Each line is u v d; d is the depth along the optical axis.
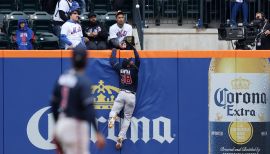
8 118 40.66
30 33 47.66
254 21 48.62
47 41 49.25
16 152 40.75
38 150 40.84
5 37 50.25
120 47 43.41
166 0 56.22
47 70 40.69
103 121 41.06
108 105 41.06
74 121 29.42
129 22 56.75
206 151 41.16
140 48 51.34
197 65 41.03
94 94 40.97
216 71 41.03
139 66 40.97
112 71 41.00
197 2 56.22
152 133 41.19
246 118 41.19
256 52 40.97
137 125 41.09
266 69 41.00
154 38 53.88
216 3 55.78
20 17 53.12
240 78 41.03
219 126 41.16
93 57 40.97
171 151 41.19
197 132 41.16
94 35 46.75
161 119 41.12
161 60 41.00
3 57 40.50
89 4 57.19
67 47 44.44
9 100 40.62
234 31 46.88
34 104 40.72
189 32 54.03
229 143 41.19
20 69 40.59
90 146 40.88
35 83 40.69
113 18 52.88
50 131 40.81
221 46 53.97
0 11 56.47
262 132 41.19
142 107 41.09
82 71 29.88
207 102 41.09
